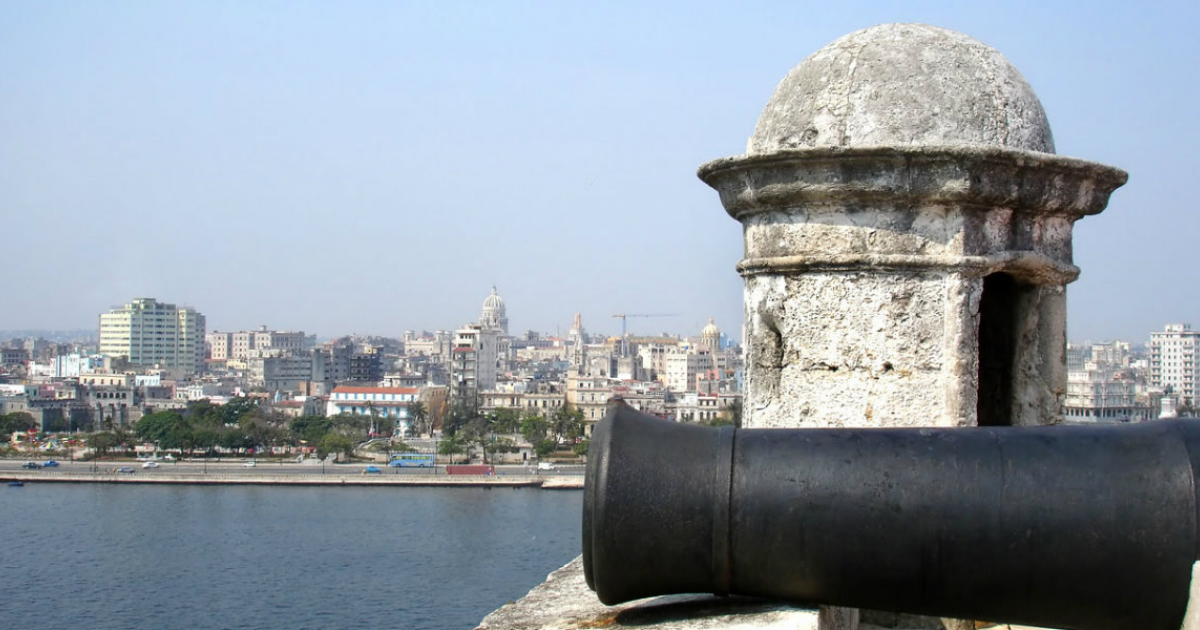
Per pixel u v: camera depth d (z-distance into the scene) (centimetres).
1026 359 794
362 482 12106
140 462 13938
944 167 716
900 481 541
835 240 744
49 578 7225
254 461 14088
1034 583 530
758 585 555
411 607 6469
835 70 760
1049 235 768
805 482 548
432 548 8244
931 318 733
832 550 541
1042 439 550
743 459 559
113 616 6319
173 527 9125
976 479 537
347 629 5994
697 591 569
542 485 12012
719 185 801
